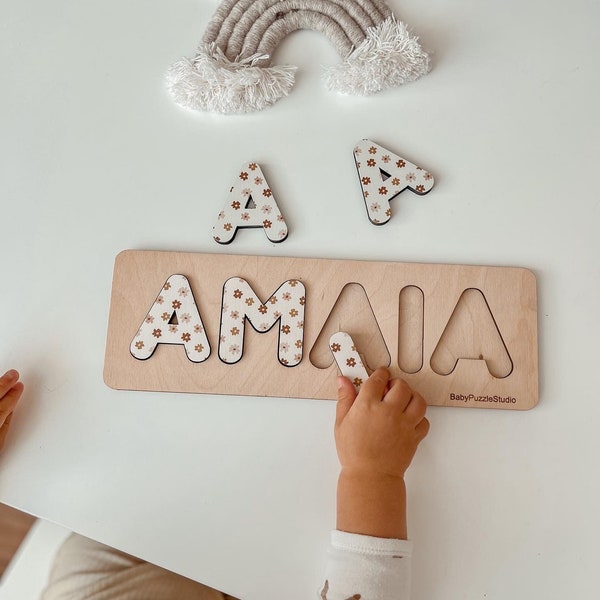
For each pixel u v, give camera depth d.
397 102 0.95
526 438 0.85
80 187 0.93
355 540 0.74
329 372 0.86
